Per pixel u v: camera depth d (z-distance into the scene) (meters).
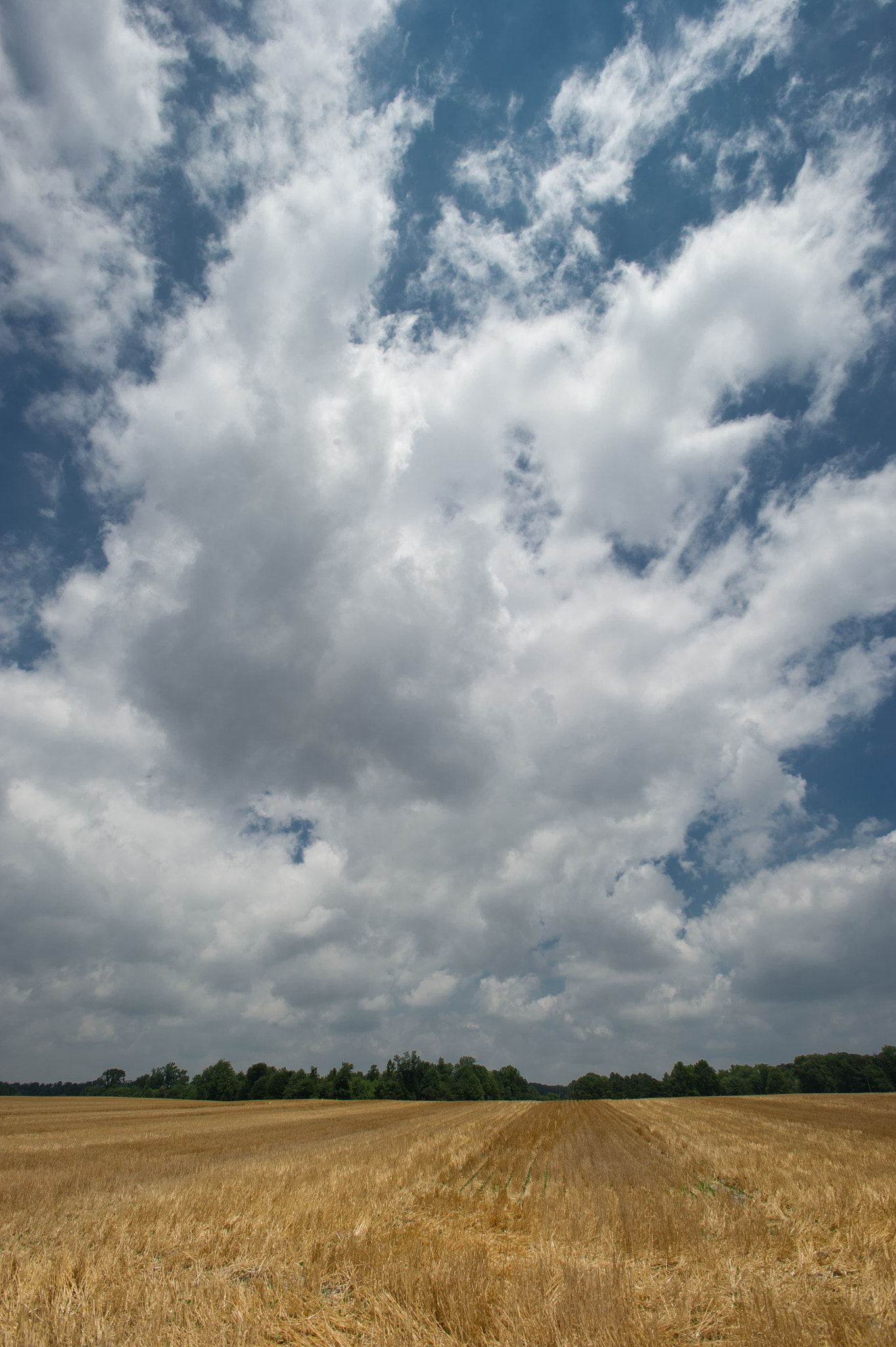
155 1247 10.66
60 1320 7.04
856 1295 7.77
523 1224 12.56
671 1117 46.12
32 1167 21.86
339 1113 64.31
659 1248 10.38
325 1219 12.21
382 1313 7.45
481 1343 6.64
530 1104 83.81
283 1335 7.03
